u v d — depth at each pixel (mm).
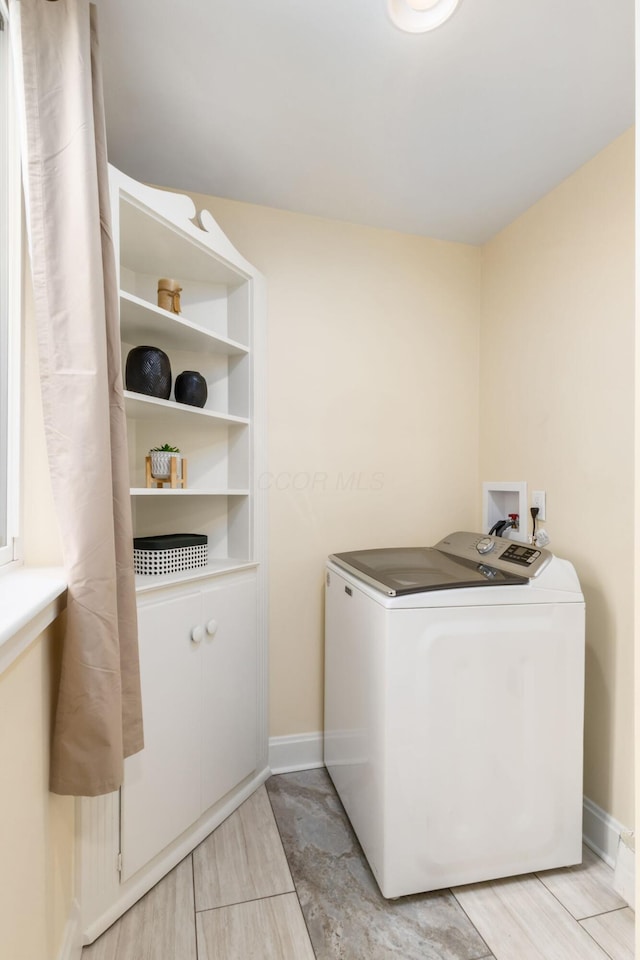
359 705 1396
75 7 916
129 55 1157
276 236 1851
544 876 1327
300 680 1876
